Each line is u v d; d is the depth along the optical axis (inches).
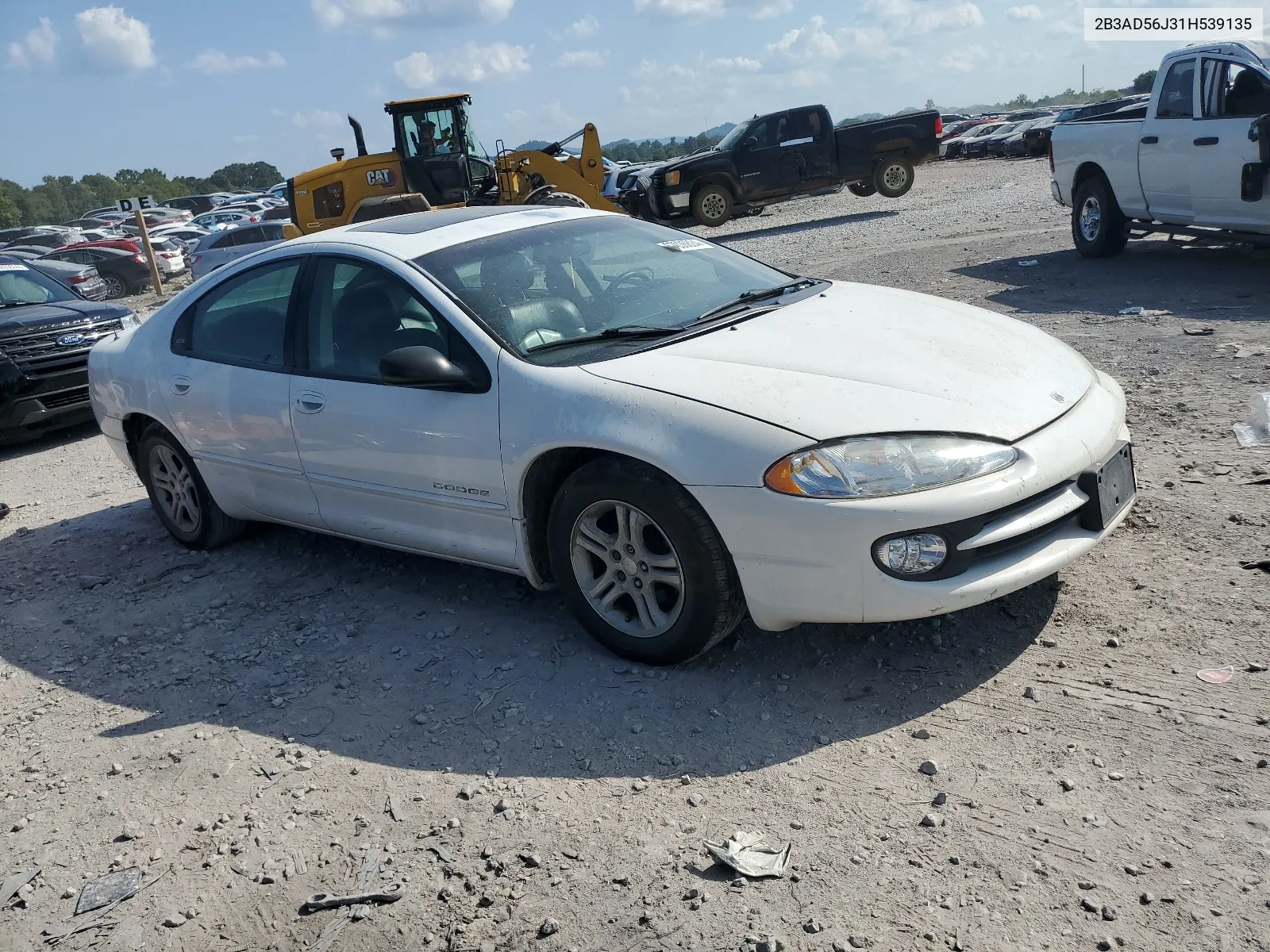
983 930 92.1
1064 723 119.8
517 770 126.7
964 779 112.9
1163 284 358.9
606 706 138.0
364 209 714.2
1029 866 98.9
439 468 158.6
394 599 181.9
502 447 148.9
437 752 133.3
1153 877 95.4
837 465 125.2
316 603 185.2
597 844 111.1
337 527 184.4
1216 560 150.5
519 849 112.2
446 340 156.9
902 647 141.7
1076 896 94.4
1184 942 88.0
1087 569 154.3
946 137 1984.5
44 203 6481.3
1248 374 235.9
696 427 131.5
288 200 746.8
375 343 167.9
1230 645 129.3
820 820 109.8
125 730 150.6
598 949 96.8
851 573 125.1
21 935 110.7
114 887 116.0
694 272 178.9
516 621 166.7
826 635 147.7
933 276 434.3
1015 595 150.3
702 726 130.5
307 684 155.9
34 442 374.6
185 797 131.6
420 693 148.6
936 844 103.7
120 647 179.2
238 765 136.9
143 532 239.8
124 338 225.3
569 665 150.3
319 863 115.0
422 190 736.3
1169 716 117.8
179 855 120.2
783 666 141.9
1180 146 369.7
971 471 125.7
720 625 137.3
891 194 855.1
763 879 102.1
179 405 201.9
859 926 94.5
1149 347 272.4
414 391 160.7
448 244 172.7
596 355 149.4
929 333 153.2
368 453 167.8
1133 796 106.3
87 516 259.8
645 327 155.6
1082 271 404.2
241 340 193.3
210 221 1856.5
